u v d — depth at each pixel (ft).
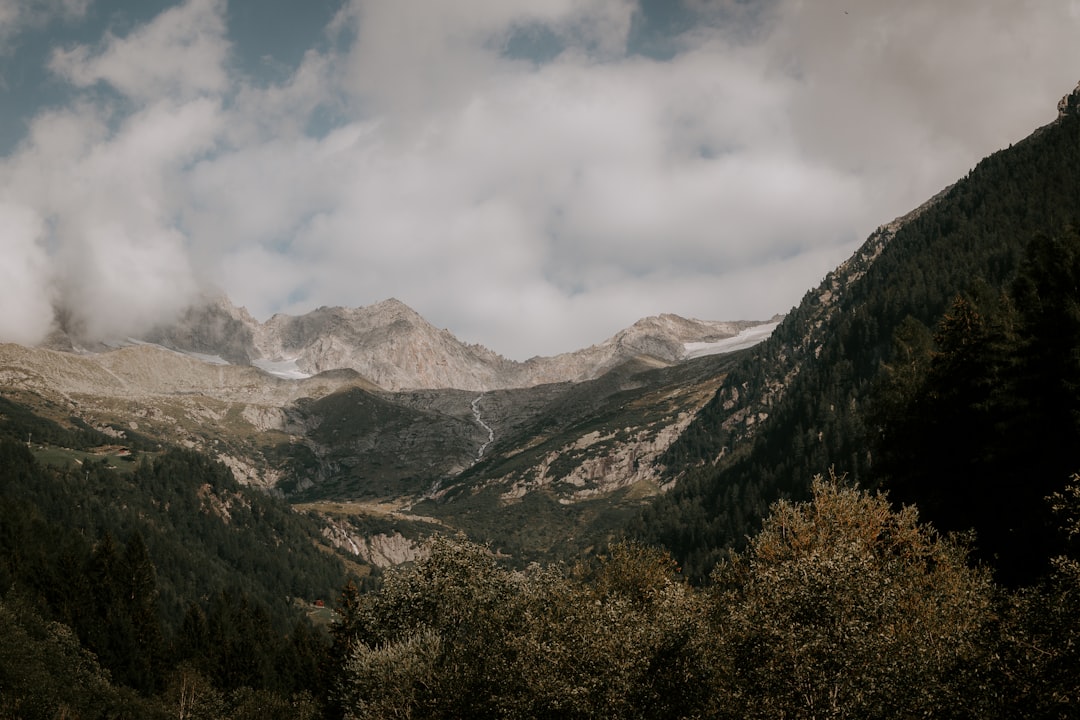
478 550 225.97
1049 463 181.68
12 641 253.03
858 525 147.84
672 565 214.07
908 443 233.35
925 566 136.46
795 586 103.04
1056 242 253.24
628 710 114.11
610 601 137.18
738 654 101.81
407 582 221.05
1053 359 194.49
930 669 89.86
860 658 92.89
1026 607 87.56
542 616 154.40
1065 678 79.61
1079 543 102.78
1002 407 196.95
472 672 156.15
